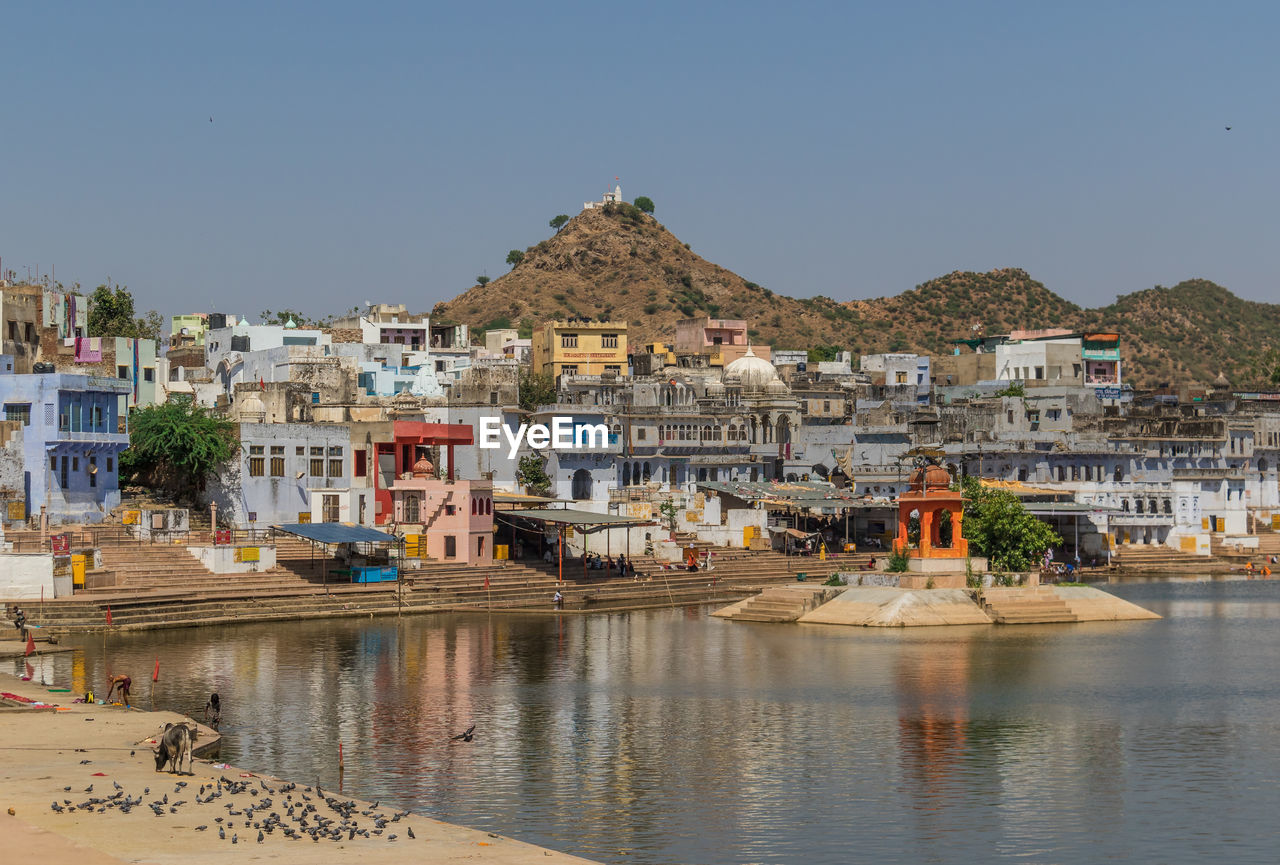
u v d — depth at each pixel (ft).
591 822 159.12
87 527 338.95
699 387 561.84
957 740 201.46
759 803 167.32
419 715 214.90
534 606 355.97
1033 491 480.23
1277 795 172.14
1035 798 170.50
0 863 121.60
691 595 386.93
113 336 522.47
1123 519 513.45
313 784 171.63
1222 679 251.80
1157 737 204.03
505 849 131.54
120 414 383.86
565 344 644.69
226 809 142.00
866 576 343.46
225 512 378.73
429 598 347.56
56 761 163.12
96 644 276.00
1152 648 289.74
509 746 194.80
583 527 391.65
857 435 539.70
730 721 213.05
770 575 417.08
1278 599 394.73
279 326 582.35
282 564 350.02
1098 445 526.16
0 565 296.71
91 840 129.39
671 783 176.14
